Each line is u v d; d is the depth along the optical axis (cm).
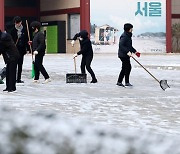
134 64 5294
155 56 7981
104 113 1628
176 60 6350
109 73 3912
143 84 2988
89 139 629
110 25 9206
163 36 9444
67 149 564
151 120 1486
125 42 2717
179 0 9738
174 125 1384
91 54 3044
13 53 2319
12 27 2805
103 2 9138
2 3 8762
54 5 9762
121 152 575
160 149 605
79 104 1873
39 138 589
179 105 1903
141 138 698
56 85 2842
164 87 2645
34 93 2353
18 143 554
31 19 10300
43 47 2855
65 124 714
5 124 648
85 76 3052
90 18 9094
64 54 8506
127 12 9300
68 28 9412
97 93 2406
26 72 3981
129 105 1877
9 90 2364
